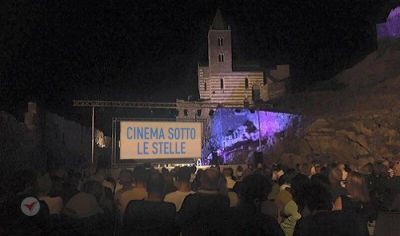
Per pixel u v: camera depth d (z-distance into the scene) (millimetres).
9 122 20297
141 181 7094
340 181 9906
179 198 6852
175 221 5266
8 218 5008
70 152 32281
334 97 44938
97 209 6523
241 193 4918
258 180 4961
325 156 34562
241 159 48562
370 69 50469
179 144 21266
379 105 38125
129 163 22250
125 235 5211
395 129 33562
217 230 4629
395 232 5555
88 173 13828
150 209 5219
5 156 19203
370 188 10500
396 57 49062
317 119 39438
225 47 74812
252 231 4484
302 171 11992
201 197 5246
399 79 41125
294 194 5293
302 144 37875
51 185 7930
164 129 21141
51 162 28047
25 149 22922
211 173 5625
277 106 49844
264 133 48875
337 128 37125
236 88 74000
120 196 7352
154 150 20984
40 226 5121
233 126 53938
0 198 5430
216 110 56875
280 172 13211
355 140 34594
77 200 6379
